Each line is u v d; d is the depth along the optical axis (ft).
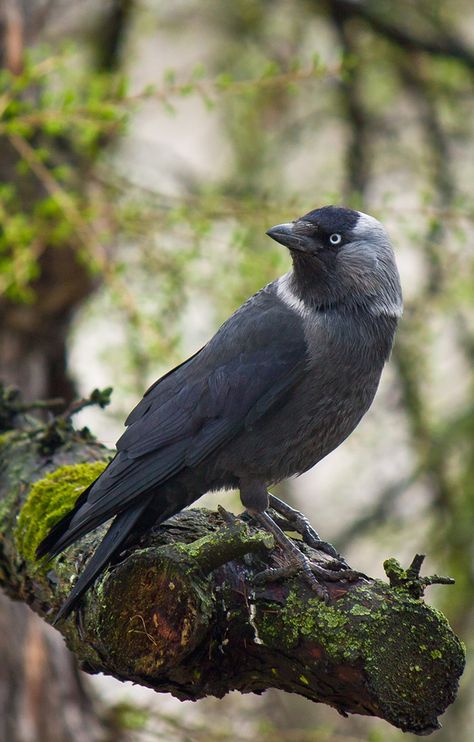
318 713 50.06
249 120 51.65
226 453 26.25
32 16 41.63
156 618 20.30
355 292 27.45
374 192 51.01
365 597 19.84
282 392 26.40
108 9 49.62
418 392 46.75
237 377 26.40
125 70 50.75
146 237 37.09
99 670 22.72
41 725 39.29
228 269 35.65
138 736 41.63
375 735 39.60
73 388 44.83
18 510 26.07
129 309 32.89
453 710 45.73
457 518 46.29
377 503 49.26
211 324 42.06
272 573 20.57
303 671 20.07
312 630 19.72
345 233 27.78
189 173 49.75
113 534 22.53
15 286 33.17
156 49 58.80
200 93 32.76
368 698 19.43
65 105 32.14
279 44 52.85
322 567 21.56
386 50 50.60
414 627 19.25
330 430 27.04
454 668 19.19
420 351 46.60
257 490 26.25
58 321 41.32
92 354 47.37
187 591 20.04
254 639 20.43
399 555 50.75
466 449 46.96
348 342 26.89
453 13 53.62
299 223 28.07
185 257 35.68
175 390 26.53
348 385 26.94
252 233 36.78
